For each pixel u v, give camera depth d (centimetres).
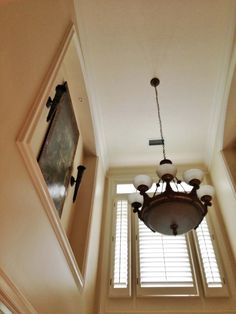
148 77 374
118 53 349
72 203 335
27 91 182
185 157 488
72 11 297
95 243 373
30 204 181
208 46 340
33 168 183
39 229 193
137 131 446
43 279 195
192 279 358
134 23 322
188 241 396
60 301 226
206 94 393
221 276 355
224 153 401
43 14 218
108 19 320
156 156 486
